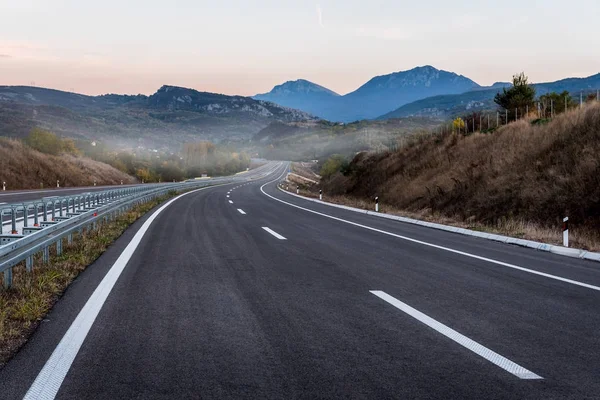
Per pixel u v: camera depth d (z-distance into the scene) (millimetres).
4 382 4062
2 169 52375
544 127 25375
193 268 9398
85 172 71812
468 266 9891
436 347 4965
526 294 7406
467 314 6242
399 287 7836
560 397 3781
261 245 12648
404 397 3771
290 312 6320
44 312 6254
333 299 7023
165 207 26625
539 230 15656
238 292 7441
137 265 9664
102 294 7262
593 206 16438
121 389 3924
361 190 43156
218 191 49500
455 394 3828
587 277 8867
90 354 4738
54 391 3883
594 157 18609
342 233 15578
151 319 5965
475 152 29906
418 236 15109
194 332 5449
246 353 4777
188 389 3922
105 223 16609
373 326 5703
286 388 3939
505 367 4414
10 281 7531
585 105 24547
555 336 5344
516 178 22062
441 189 27219
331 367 4406
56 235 10047
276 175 129625
